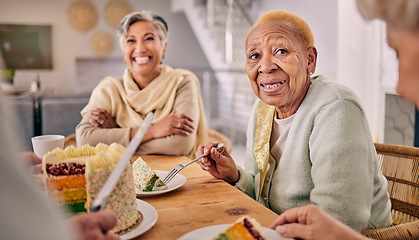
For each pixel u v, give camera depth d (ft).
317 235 1.97
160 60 5.99
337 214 2.66
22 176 0.95
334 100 3.00
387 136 11.38
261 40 3.21
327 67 14.37
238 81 19.34
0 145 0.93
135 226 2.27
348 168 2.73
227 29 19.24
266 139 3.63
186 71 6.20
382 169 3.82
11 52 23.76
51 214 0.99
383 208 3.18
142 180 3.09
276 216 2.55
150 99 5.71
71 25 24.72
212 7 20.71
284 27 3.19
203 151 3.75
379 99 13.16
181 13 26.99
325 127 2.93
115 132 5.20
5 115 0.99
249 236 1.95
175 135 4.99
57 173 2.15
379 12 1.26
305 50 3.29
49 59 24.53
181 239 2.01
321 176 2.82
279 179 3.35
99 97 5.86
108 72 25.89
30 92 19.44
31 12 23.86
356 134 2.83
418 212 3.50
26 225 0.92
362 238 1.99
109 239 1.64
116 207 2.16
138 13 5.66
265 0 18.98
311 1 15.19
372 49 13.47
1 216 0.90
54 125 10.83
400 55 1.27
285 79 3.21
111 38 25.67
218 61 20.47
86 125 5.44
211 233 2.08
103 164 2.10
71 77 25.16
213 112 23.68
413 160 3.61
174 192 3.13
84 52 25.22
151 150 5.03
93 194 2.05
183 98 5.71
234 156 14.57
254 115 3.92
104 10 25.30
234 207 2.74
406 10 1.16
